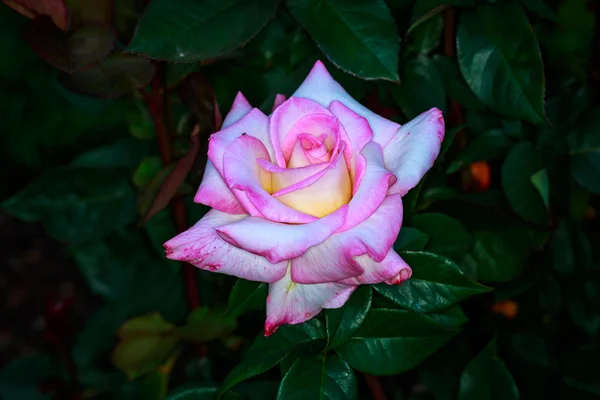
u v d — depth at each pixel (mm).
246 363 384
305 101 346
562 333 494
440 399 472
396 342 393
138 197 494
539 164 440
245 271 340
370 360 390
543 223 440
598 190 455
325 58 427
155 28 389
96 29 412
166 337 496
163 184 416
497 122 448
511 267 442
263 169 342
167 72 438
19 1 400
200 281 511
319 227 324
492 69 409
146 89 453
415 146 349
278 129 345
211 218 351
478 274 445
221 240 341
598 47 467
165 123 461
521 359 492
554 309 479
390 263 333
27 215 516
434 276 375
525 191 437
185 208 475
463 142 452
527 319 490
